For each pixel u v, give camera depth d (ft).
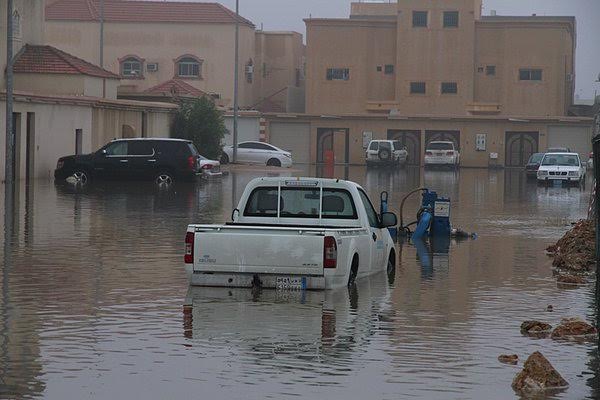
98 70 271.28
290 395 48.06
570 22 449.06
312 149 419.33
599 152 87.61
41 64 257.75
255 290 76.59
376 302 73.31
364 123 418.31
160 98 318.45
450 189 232.32
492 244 114.52
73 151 240.73
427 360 55.31
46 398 47.37
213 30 431.02
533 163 296.71
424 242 116.06
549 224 141.18
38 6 266.98
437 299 75.31
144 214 143.13
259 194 83.87
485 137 409.49
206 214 144.46
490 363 54.95
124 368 52.90
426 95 424.05
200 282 77.46
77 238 111.55
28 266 89.56
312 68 430.20
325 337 60.80
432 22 421.59
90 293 75.61
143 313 67.82
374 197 193.06
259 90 456.86
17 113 212.84
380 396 48.08
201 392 48.42
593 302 74.84
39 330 62.23
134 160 219.20
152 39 432.25
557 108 422.41
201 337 60.39
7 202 158.40
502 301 74.90
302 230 76.07
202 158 254.27
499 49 423.64
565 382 50.70
